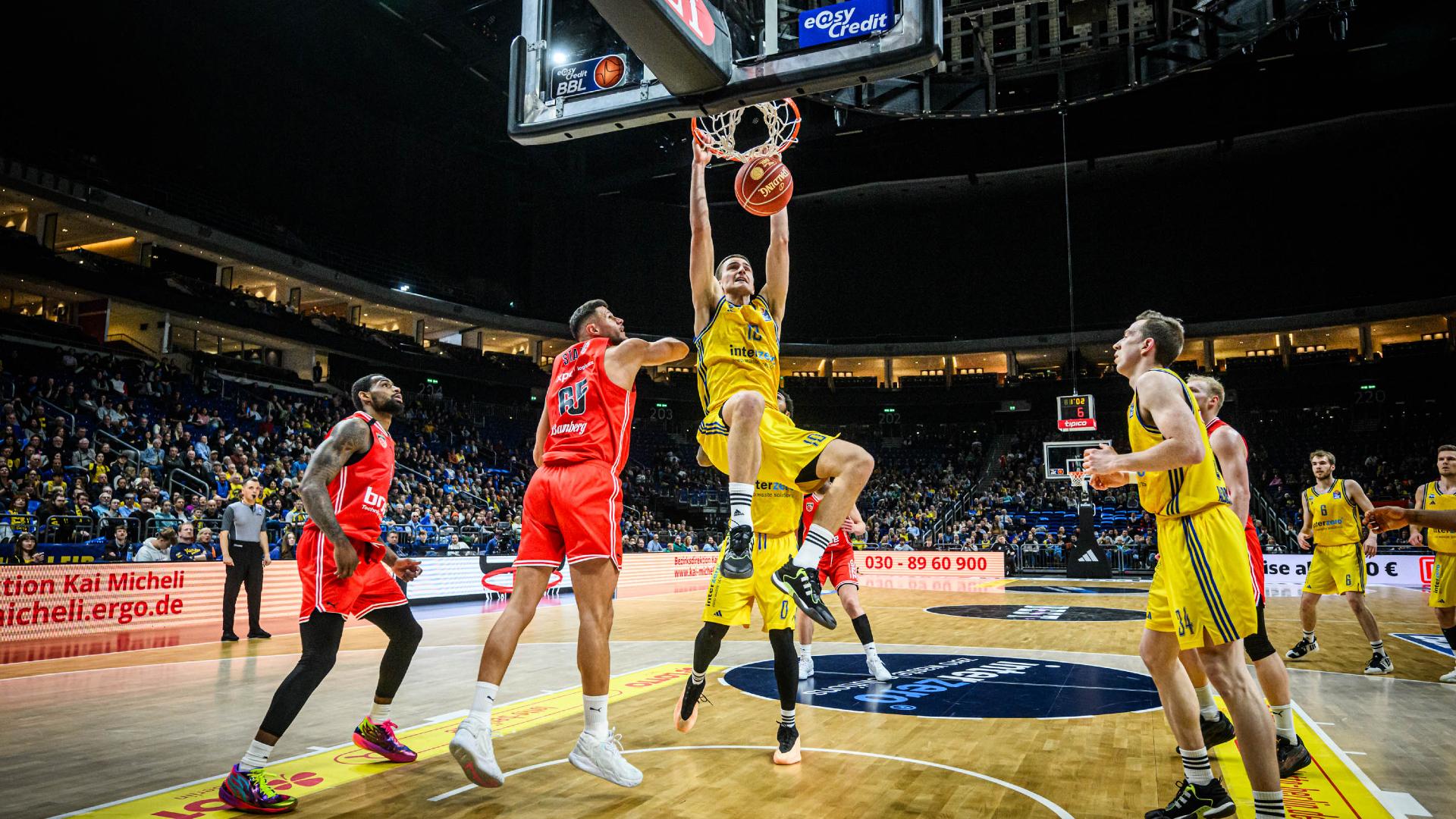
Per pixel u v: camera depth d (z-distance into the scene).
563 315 32.94
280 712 3.18
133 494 13.85
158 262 23.02
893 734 4.42
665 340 3.59
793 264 35.94
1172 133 30.16
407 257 29.69
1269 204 31.88
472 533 17.98
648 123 3.61
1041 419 34.84
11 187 18.98
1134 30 15.63
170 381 20.00
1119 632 9.69
